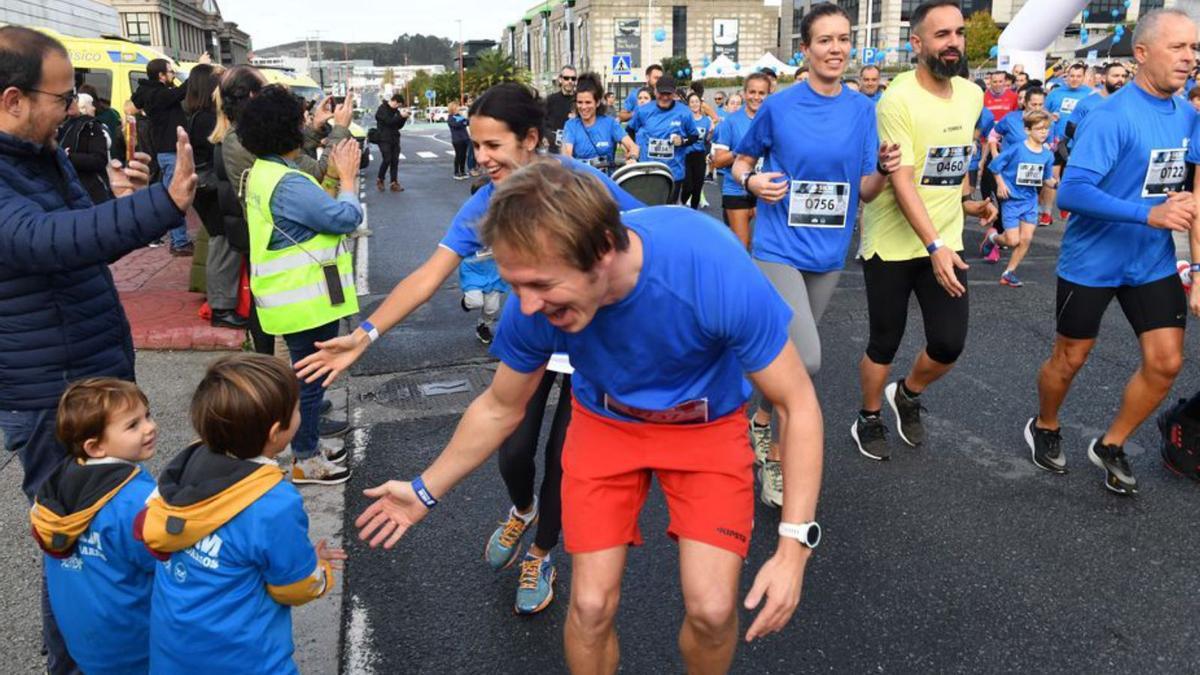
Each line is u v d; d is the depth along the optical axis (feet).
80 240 7.41
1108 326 21.72
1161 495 13.15
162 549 6.99
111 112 34.45
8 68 7.47
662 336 6.56
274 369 7.47
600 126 27.55
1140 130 12.07
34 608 10.46
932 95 13.25
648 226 6.49
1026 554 11.55
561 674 9.33
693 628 7.20
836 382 18.38
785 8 311.06
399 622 10.23
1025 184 25.95
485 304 20.80
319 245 12.69
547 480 10.03
